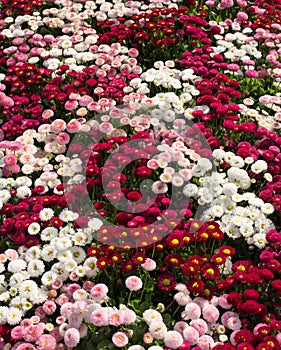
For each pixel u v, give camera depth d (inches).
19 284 69.9
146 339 64.2
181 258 71.0
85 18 109.7
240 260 76.0
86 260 71.2
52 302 68.6
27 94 96.7
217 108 88.6
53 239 73.8
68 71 99.3
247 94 98.3
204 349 64.2
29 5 114.0
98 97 97.0
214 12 117.0
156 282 72.2
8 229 76.5
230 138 88.8
